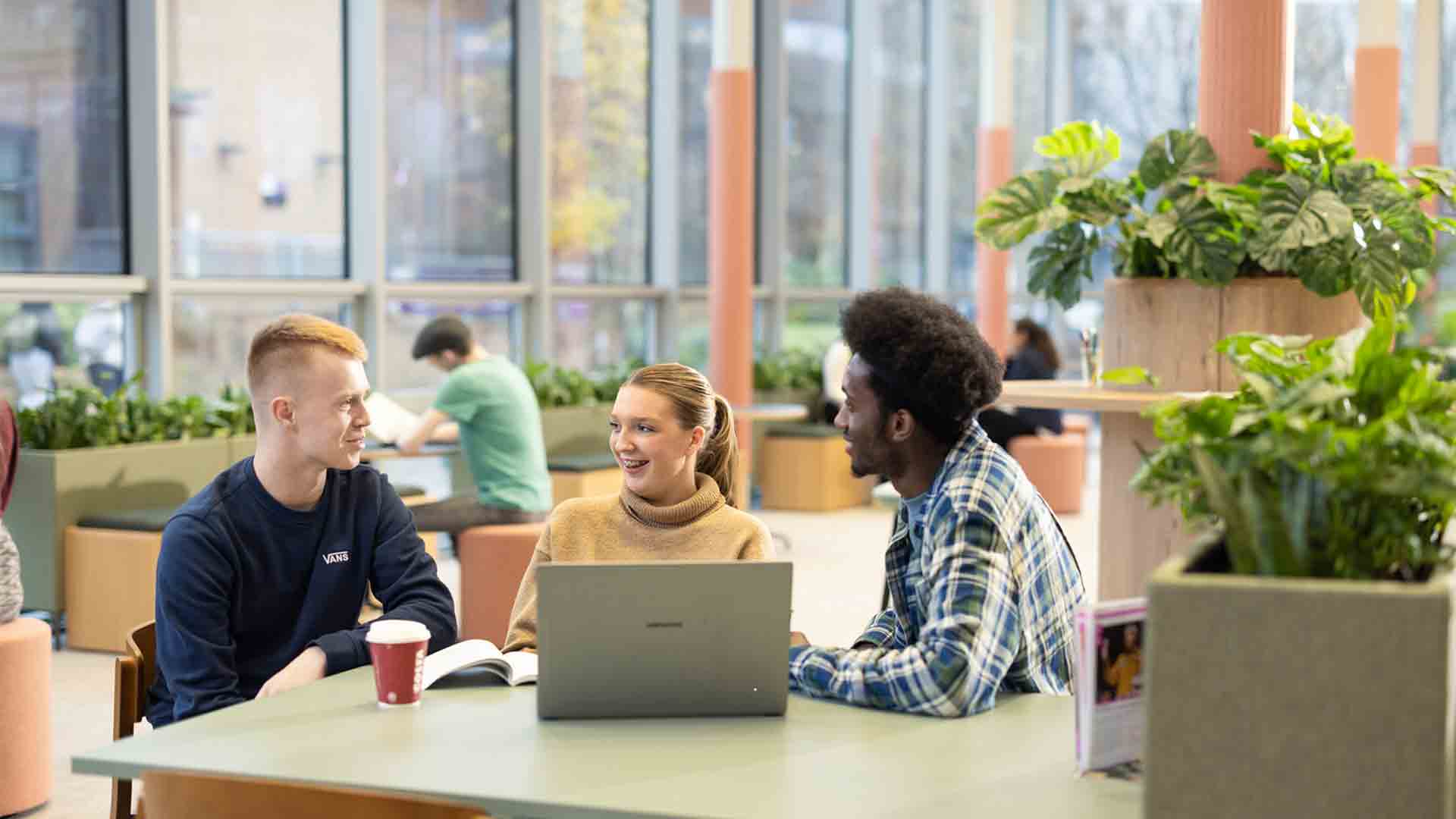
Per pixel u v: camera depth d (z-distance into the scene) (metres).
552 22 9.56
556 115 9.64
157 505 6.14
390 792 1.85
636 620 2.16
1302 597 1.49
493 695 2.33
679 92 10.64
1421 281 3.77
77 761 1.98
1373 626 1.47
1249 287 3.72
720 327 9.46
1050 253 4.03
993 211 3.95
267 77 7.71
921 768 1.94
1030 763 1.96
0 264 6.54
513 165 9.42
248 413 6.71
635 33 10.38
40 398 6.64
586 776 1.90
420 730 2.12
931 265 14.28
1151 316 3.83
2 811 3.75
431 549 6.08
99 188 6.93
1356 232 3.56
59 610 5.80
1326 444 1.60
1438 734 1.46
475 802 1.83
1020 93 15.14
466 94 9.02
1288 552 1.60
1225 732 1.52
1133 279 3.86
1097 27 15.16
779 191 11.90
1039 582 2.36
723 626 2.17
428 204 8.78
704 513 2.79
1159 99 15.02
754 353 11.20
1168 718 1.53
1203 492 1.78
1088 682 1.90
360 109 8.18
